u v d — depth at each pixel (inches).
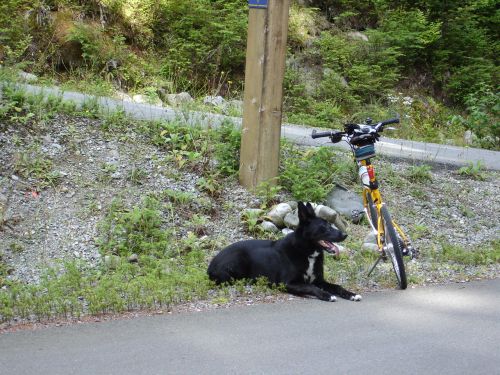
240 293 220.8
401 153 453.4
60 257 252.8
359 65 679.7
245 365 155.3
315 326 186.9
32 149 312.0
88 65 552.7
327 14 769.6
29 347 165.5
